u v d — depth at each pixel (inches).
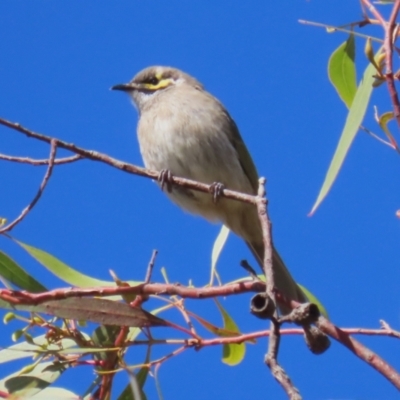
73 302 252.4
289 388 156.3
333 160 232.5
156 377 246.7
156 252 257.9
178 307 262.4
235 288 251.8
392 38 211.9
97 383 262.2
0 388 266.8
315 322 182.2
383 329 234.1
